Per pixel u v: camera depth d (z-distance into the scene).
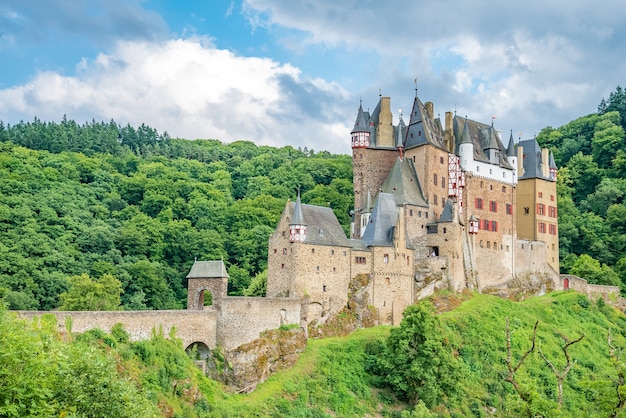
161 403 73.75
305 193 180.88
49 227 147.50
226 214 172.00
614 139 198.38
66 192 170.50
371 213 115.69
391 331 97.12
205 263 92.81
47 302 124.00
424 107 131.62
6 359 42.38
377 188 126.50
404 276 111.75
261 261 153.50
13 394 41.84
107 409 48.41
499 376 104.19
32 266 127.56
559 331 121.50
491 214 134.50
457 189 129.62
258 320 92.00
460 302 118.62
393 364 94.31
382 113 130.00
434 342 92.62
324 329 102.00
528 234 144.50
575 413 101.44
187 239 158.12
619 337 129.12
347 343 98.25
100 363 49.88
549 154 150.75
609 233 171.00
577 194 196.25
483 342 109.56
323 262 103.81
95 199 175.12
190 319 85.56
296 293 100.00
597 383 58.81
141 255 150.00
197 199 180.75
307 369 91.88
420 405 81.75
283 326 94.50
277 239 103.88
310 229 103.94
